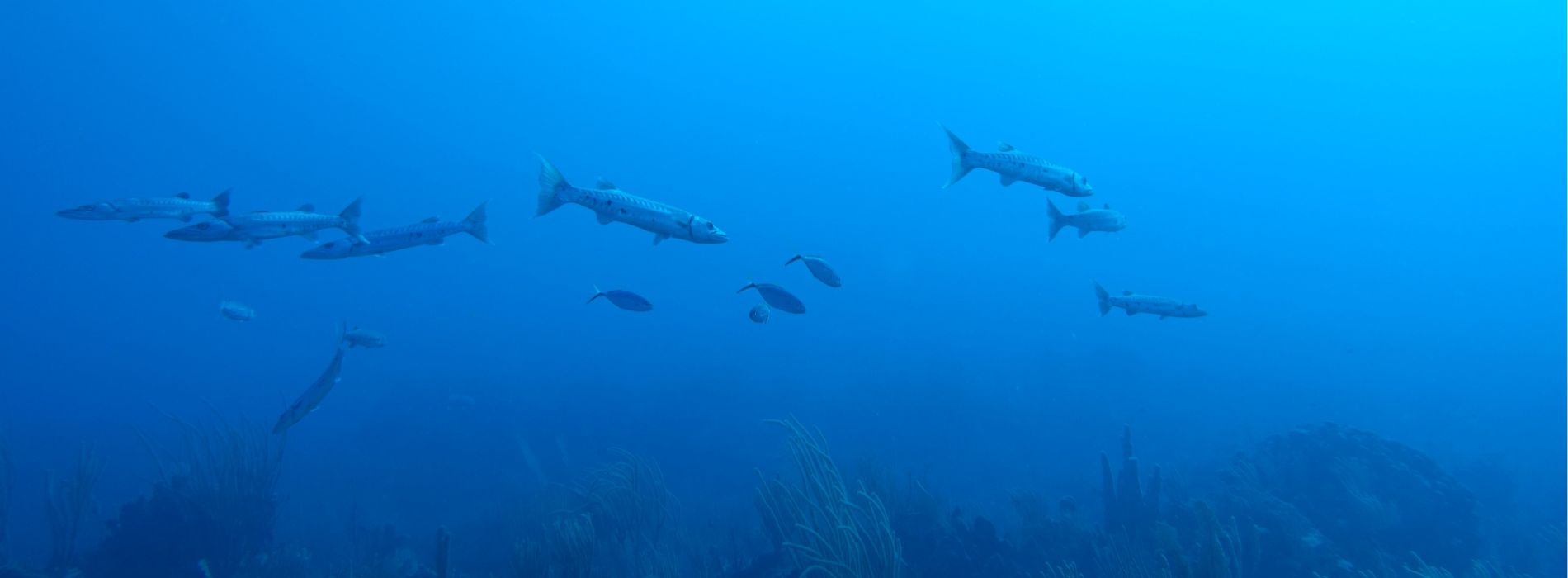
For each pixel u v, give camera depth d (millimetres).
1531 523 17281
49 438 31531
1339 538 11836
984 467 24734
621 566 11820
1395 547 12023
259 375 58438
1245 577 10352
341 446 30688
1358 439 13664
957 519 11023
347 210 8867
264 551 12008
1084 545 11906
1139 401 35312
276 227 8359
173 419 13039
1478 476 19531
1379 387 45344
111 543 10688
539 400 37031
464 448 27906
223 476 11680
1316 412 34344
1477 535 12383
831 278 7852
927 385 35375
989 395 36719
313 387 6590
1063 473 23594
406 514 20703
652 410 34031
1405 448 13500
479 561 14508
